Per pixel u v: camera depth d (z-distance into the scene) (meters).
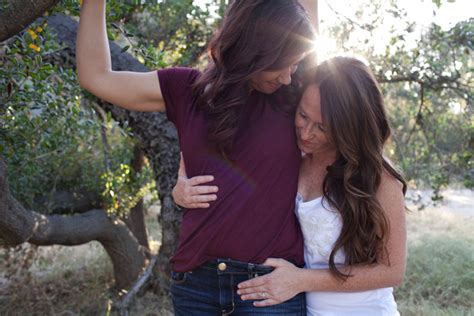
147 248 5.61
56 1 1.46
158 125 4.00
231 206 1.64
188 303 1.73
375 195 1.65
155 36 5.00
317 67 1.63
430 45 4.62
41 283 5.05
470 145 4.98
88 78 1.61
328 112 1.58
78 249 6.05
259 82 1.62
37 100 2.33
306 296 1.82
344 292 1.75
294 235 1.74
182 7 4.46
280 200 1.68
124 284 4.83
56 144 3.41
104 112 4.05
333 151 1.76
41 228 4.12
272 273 1.64
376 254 1.69
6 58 2.10
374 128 1.62
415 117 5.46
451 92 4.96
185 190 1.67
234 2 1.58
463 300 4.58
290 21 1.49
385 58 4.56
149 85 1.68
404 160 4.94
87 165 5.07
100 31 1.60
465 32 4.44
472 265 5.26
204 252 1.68
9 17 1.46
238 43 1.54
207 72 1.66
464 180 4.97
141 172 5.10
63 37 3.56
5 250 4.89
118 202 4.61
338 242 1.68
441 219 7.80
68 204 5.28
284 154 1.67
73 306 4.57
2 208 3.27
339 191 1.70
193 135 1.66
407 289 4.79
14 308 4.48
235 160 1.64
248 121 1.65
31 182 4.74
